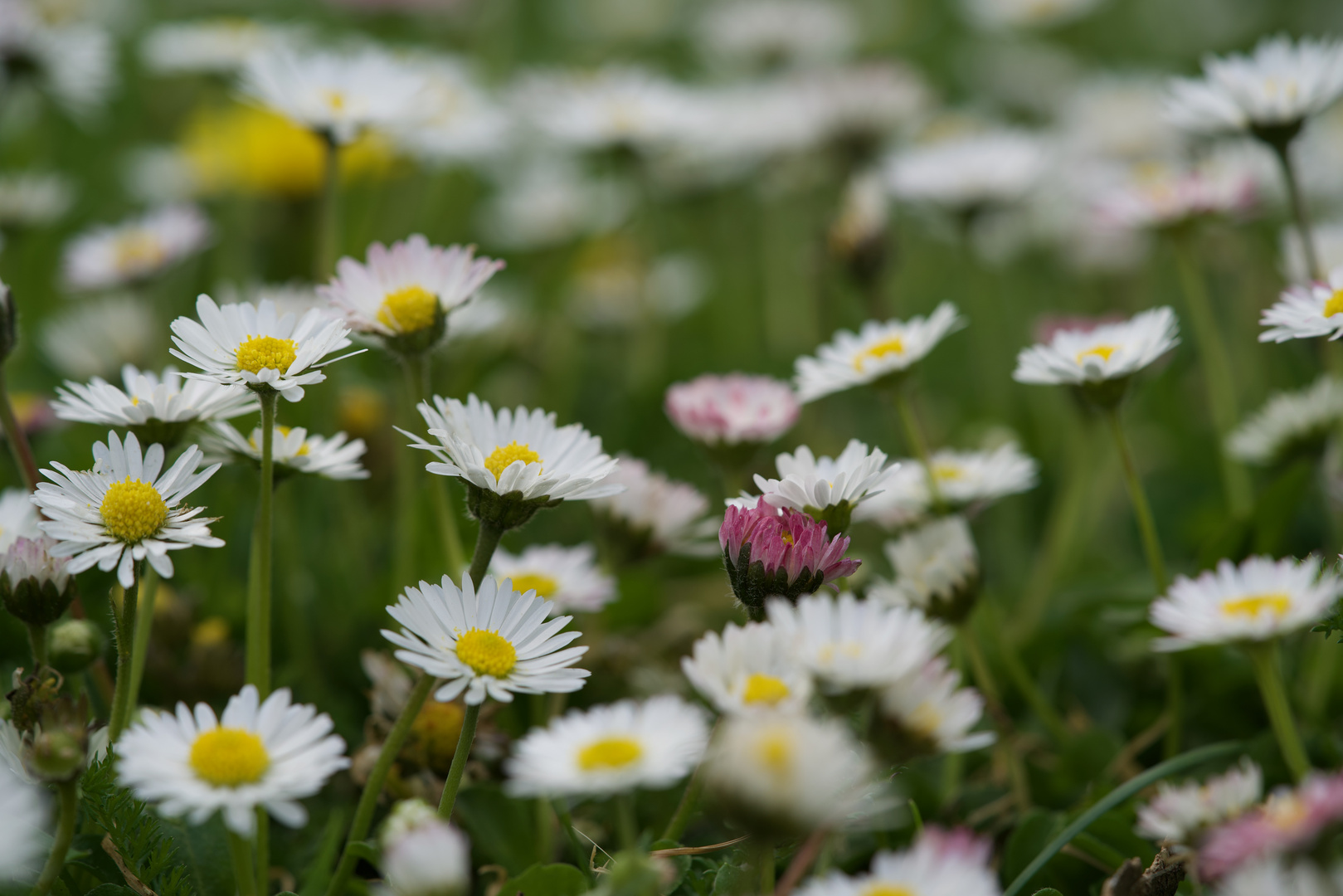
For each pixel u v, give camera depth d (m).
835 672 0.42
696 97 0.77
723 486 0.60
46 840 0.44
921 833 0.44
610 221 0.83
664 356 0.76
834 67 0.89
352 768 0.47
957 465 0.52
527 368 0.70
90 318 0.60
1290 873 0.41
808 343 0.80
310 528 0.57
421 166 0.78
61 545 0.43
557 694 0.49
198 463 0.44
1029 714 0.52
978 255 0.79
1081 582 0.57
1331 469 0.54
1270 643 0.45
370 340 0.47
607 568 0.50
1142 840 0.46
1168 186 0.56
